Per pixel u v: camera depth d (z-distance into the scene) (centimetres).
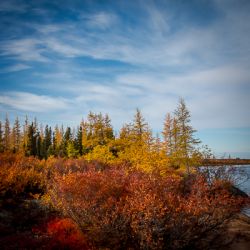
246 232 1122
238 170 1370
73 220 1028
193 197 995
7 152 2402
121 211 893
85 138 3728
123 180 1089
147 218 816
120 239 877
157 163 1767
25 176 1638
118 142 2867
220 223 930
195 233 878
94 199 962
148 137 1958
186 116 3053
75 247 871
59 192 1143
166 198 930
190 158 2291
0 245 855
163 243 820
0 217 1088
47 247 857
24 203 1294
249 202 1114
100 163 2445
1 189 1363
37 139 6656
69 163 2366
